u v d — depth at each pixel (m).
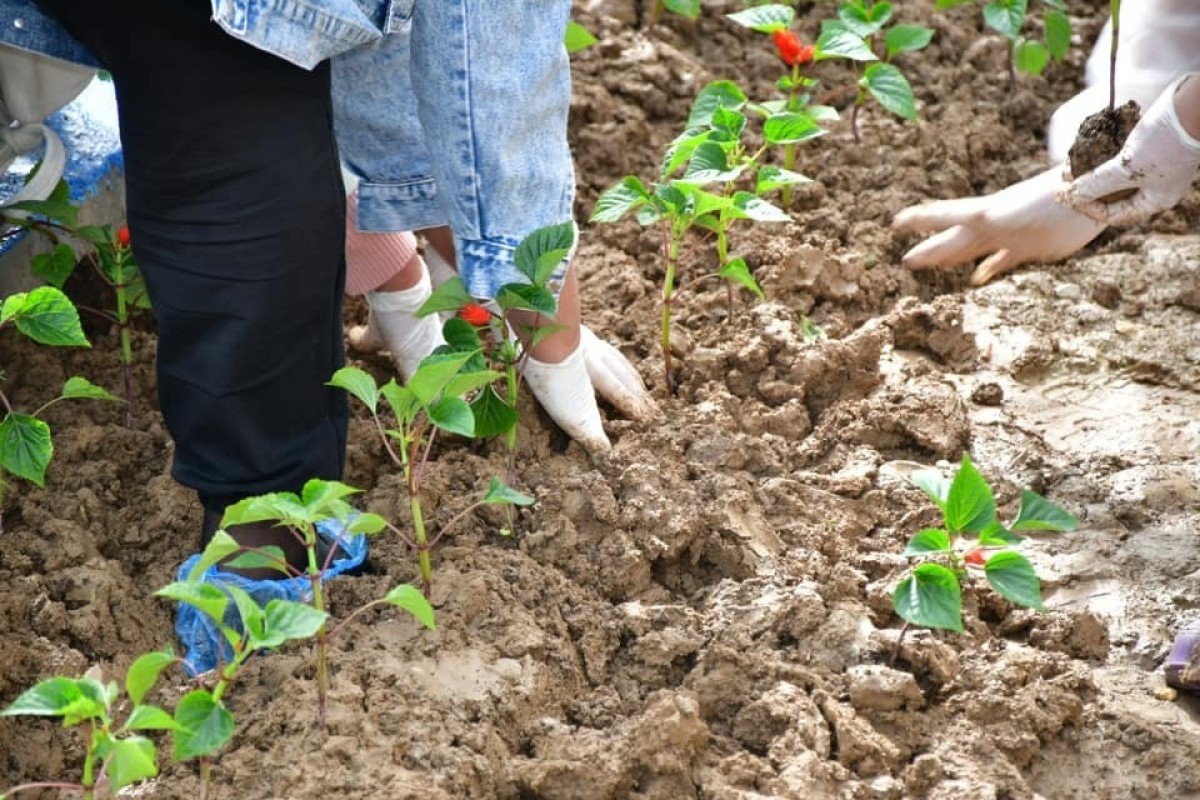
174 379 2.87
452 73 2.78
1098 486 3.59
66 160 3.98
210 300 2.76
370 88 3.18
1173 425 3.85
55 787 2.64
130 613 3.18
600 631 3.14
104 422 3.74
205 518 3.10
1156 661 3.17
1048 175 4.22
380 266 3.59
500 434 3.55
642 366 3.93
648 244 4.43
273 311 2.78
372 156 3.29
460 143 2.85
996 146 4.94
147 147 2.68
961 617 2.97
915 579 2.84
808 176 4.77
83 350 3.92
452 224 3.01
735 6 5.42
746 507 3.43
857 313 4.30
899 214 4.50
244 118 2.64
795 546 3.41
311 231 2.76
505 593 3.16
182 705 2.39
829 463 3.70
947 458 3.73
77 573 3.18
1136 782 2.90
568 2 2.87
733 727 2.96
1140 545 3.44
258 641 2.38
